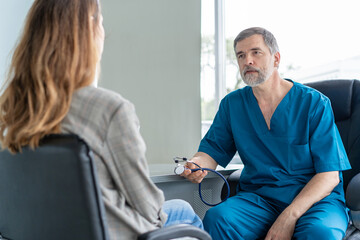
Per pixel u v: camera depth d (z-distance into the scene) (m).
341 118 1.67
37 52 0.79
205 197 1.73
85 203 0.66
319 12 2.02
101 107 0.77
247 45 1.53
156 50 2.11
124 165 0.78
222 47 2.31
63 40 0.79
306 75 2.08
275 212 1.50
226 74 2.32
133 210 0.83
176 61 2.11
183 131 2.11
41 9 0.83
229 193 1.60
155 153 2.11
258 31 1.54
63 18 0.80
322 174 1.44
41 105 0.75
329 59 1.99
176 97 2.11
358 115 1.63
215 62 2.30
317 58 2.03
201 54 2.15
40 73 0.77
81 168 0.66
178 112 2.11
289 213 1.33
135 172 0.79
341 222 1.33
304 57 2.08
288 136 1.52
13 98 0.81
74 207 0.68
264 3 2.21
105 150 0.77
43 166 0.71
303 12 2.08
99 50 0.90
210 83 2.33
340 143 1.51
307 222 1.29
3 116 0.82
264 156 1.56
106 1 2.03
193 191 1.67
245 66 1.54
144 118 2.10
